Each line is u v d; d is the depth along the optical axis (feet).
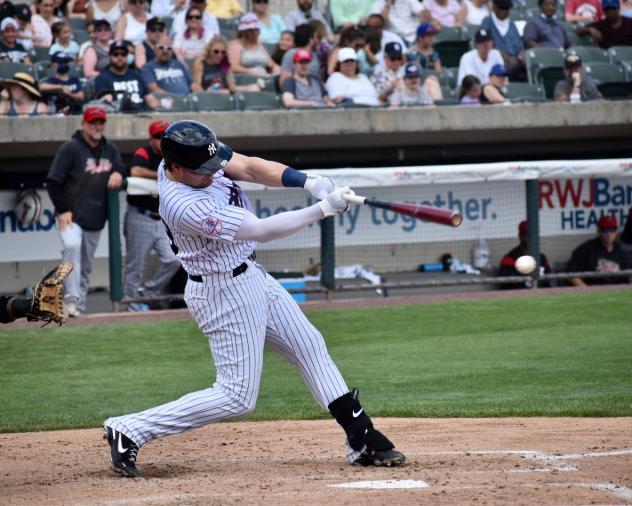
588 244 98.68
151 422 34.24
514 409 47.29
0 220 88.38
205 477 34.01
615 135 114.62
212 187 33.37
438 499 29.43
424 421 45.42
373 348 68.74
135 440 34.24
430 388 54.65
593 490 30.30
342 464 35.83
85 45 102.32
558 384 54.80
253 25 107.14
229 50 106.73
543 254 97.76
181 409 34.17
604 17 122.31
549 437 40.37
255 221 32.04
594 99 107.45
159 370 62.95
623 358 62.44
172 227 32.96
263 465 36.27
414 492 30.45
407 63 103.86
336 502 29.30
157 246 86.12
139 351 69.67
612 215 99.19
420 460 36.04
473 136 108.47
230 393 34.12
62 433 45.68
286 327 34.73
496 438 40.47
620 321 77.15
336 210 32.53
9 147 95.71
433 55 111.04
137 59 101.09
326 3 122.72
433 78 107.04
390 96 103.65
